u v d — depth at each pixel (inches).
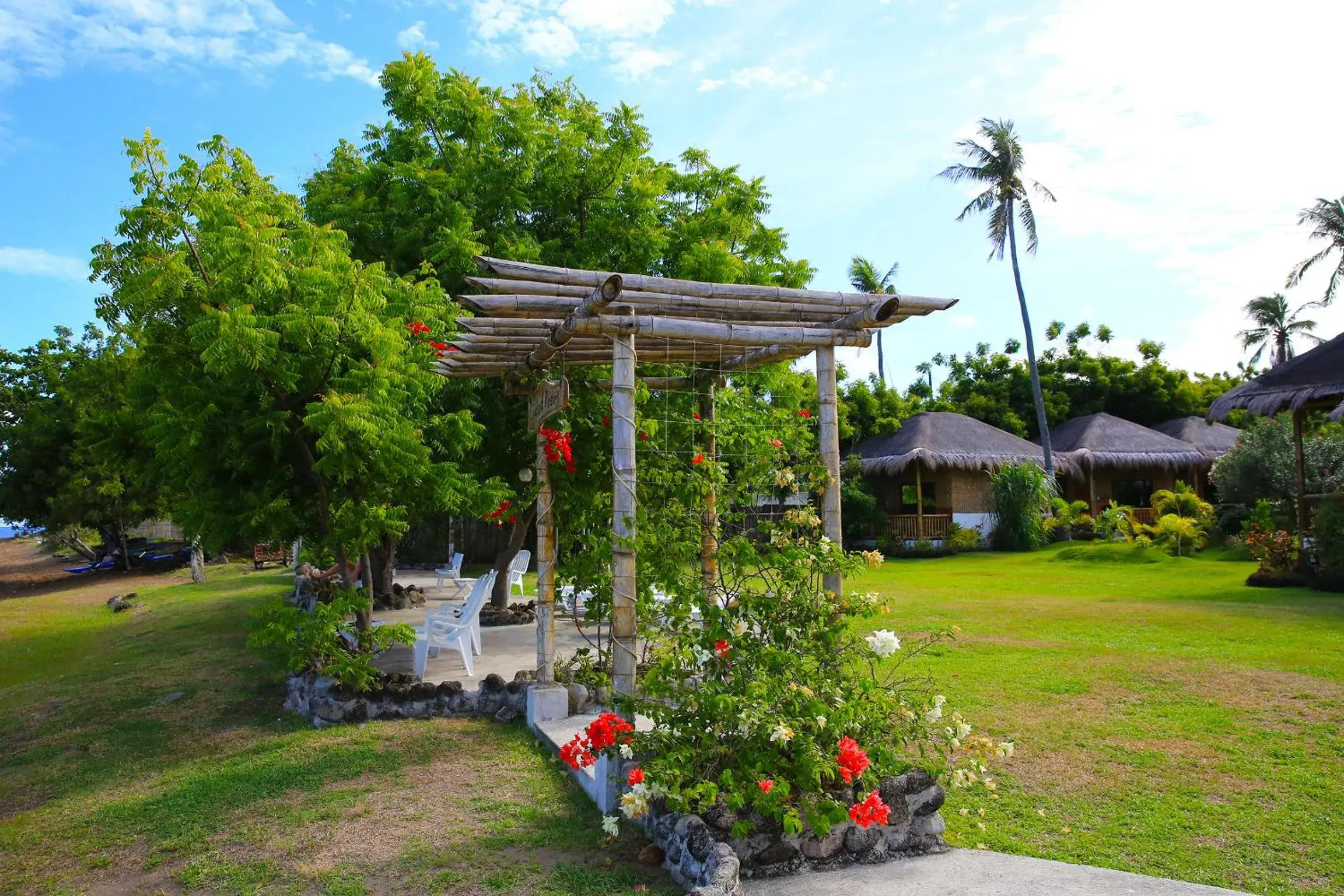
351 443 258.7
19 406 1005.8
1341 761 191.5
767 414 323.3
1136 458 1035.9
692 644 166.2
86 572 1083.3
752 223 441.4
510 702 251.0
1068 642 339.6
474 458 362.0
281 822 175.3
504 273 176.6
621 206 385.4
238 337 226.8
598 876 144.3
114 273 256.1
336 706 249.3
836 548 176.6
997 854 149.9
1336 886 135.9
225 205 256.4
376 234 397.4
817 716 145.8
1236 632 351.6
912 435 1023.0
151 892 149.2
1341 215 1068.5
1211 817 163.8
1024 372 1314.0
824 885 137.6
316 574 518.6
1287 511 714.2
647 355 231.5
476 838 162.9
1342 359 495.5
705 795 142.6
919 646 327.3
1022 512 937.5
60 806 197.5
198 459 265.7
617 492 185.6
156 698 308.8
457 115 400.5
